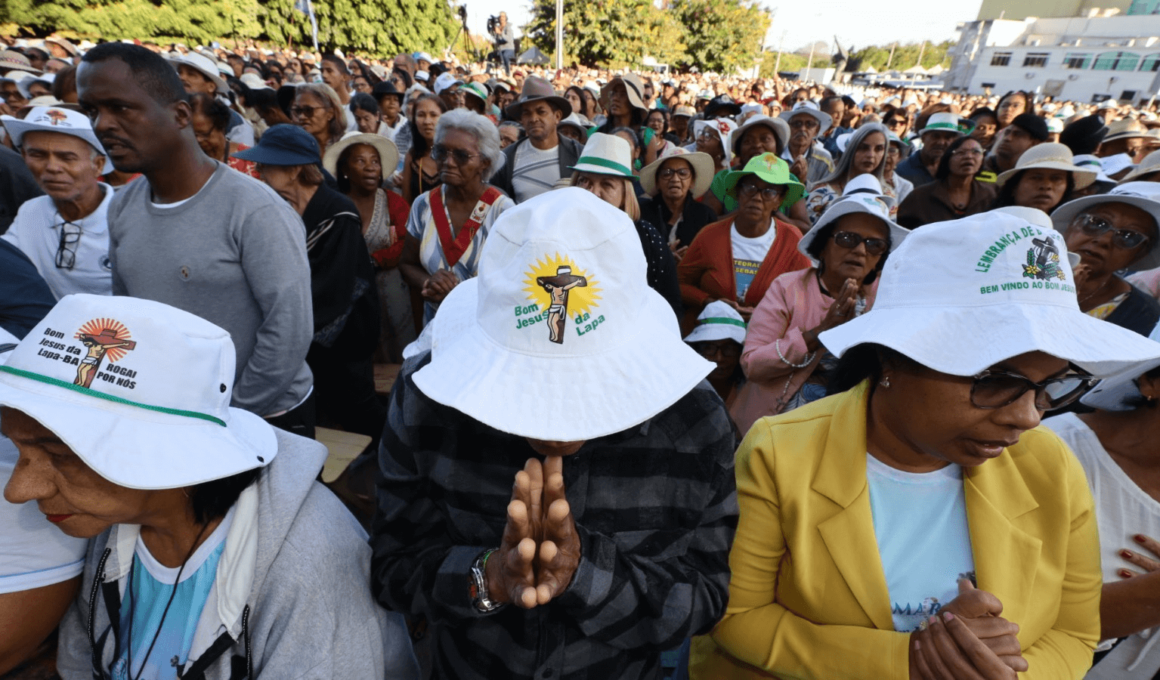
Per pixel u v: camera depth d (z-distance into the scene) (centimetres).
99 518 97
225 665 108
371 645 118
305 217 268
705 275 333
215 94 650
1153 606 120
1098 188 399
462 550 100
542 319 79
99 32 2308
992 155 516
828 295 234
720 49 3947
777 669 115
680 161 396
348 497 262
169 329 94
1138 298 221
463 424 99
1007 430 94
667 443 101
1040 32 4528
